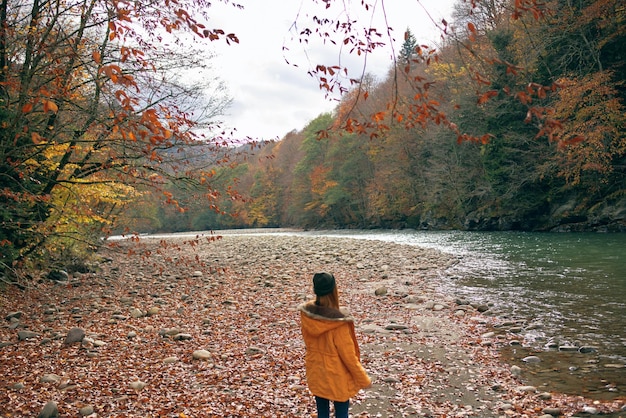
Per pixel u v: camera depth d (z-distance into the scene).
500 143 35.44
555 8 28.47
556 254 19.31
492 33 32.00
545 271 15.11
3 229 10.48
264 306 11.19
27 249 12.50
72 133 9.86
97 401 5.39
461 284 13.72
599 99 27.16
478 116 36.94
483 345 7.72
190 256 23.11
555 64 31.30
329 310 3.90
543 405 5.19
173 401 5.38
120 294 12.77
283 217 87.88
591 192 31.20
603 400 5.25
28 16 8.65
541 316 9.44
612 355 6.86
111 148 8.78
